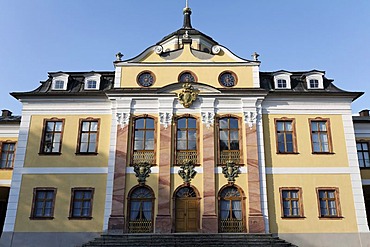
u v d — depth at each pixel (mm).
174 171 26297
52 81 29188
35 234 25266
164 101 27766
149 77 28688
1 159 30312
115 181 25953
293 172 26438
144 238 23703
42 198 26219
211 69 28828
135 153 26812
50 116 28062
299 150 27000
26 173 26594
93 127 27906
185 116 27562
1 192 30109
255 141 26812
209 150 26578
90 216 25562
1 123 31016
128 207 25562
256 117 27469
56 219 25547
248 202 25469
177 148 26922
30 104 28328
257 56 29266
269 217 25359
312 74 29109
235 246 22812
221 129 27438
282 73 29156
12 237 25172
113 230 24844
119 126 27297
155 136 27156
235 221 25281
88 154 26984
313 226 25234
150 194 25969
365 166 29750
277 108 28000
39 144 27312
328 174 26422
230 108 27750
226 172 26203
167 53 29391
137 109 27797
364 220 25375
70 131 27672
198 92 27875
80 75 30062
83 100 28375
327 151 27094
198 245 22797
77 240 25062
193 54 29344
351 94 28016
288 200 25953
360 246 24797
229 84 28516
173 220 25312
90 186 26297
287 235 25000
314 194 25969
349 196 25922
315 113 27922
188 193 26000
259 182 25938
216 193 25844
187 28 35344
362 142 30422
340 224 25281
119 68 28891
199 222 25219
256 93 27734
